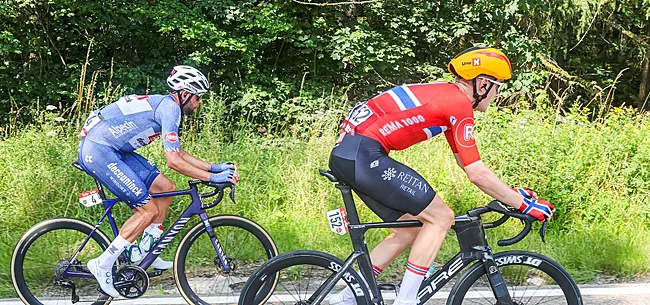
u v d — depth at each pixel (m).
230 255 4.06
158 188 3.74
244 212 5.48
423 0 11.80
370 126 3.03
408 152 6.27
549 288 4.00
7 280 4.20
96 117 3.60
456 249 4.79
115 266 3.67
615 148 6.12
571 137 6.26
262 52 11.20
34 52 10.25
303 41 10.84
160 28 10.05
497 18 11.13
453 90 2.98
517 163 5.88
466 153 2.92
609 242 4.95
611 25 12.76
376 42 10.97
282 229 5.22
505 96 10.67
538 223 5.38
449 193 5.76
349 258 3.11
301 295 3.77
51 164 5.54
